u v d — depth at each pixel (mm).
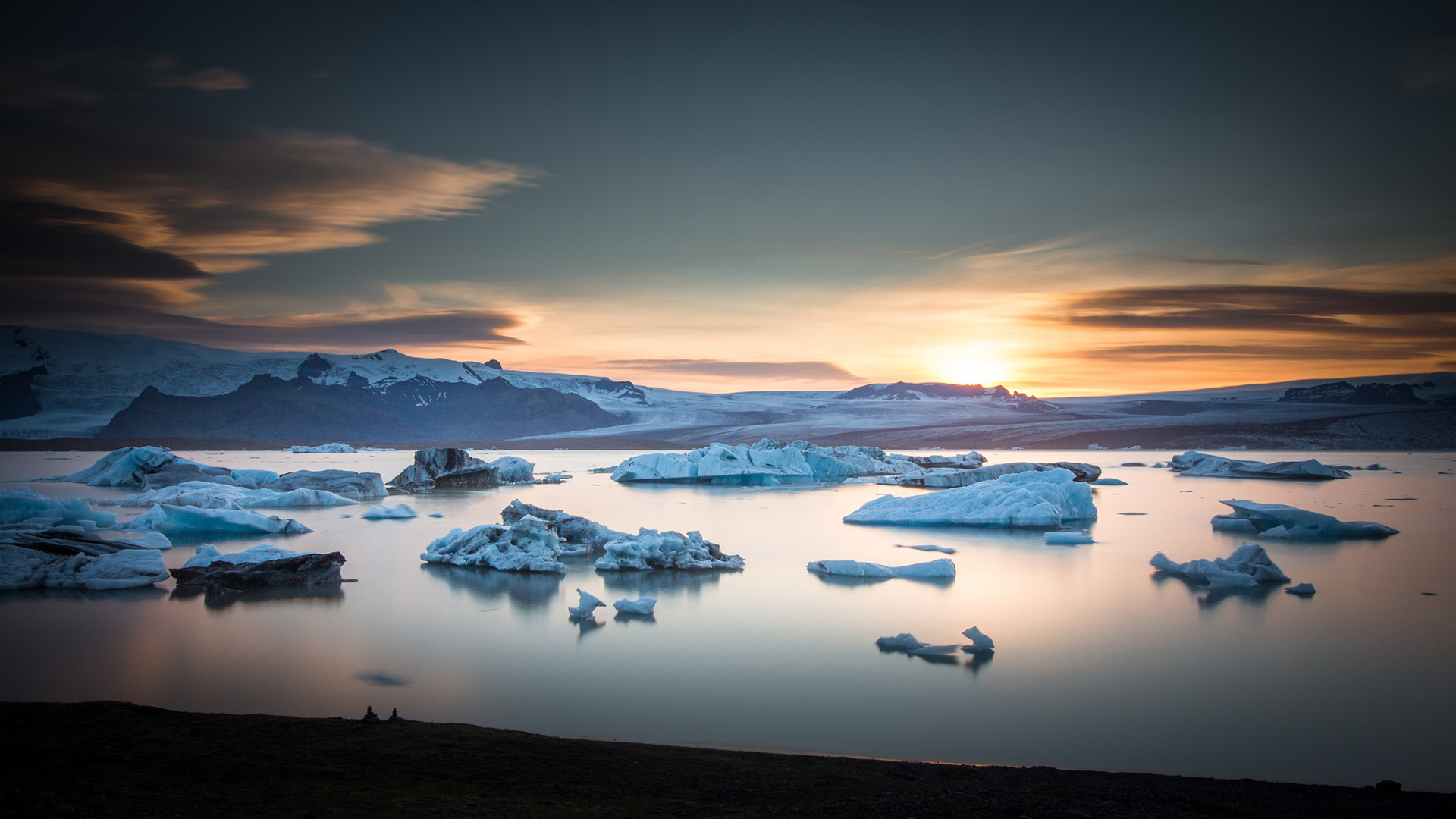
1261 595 25547
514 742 12148
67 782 9086
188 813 8203
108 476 68312
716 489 73312
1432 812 10164
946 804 9305
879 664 18219
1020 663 18375
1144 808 9375
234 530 39188
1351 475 87938
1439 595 25656
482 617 22406
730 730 14266
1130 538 39281
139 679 16844
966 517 43406
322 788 9500
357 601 24344
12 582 25703
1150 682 17078
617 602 23094
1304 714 15352
